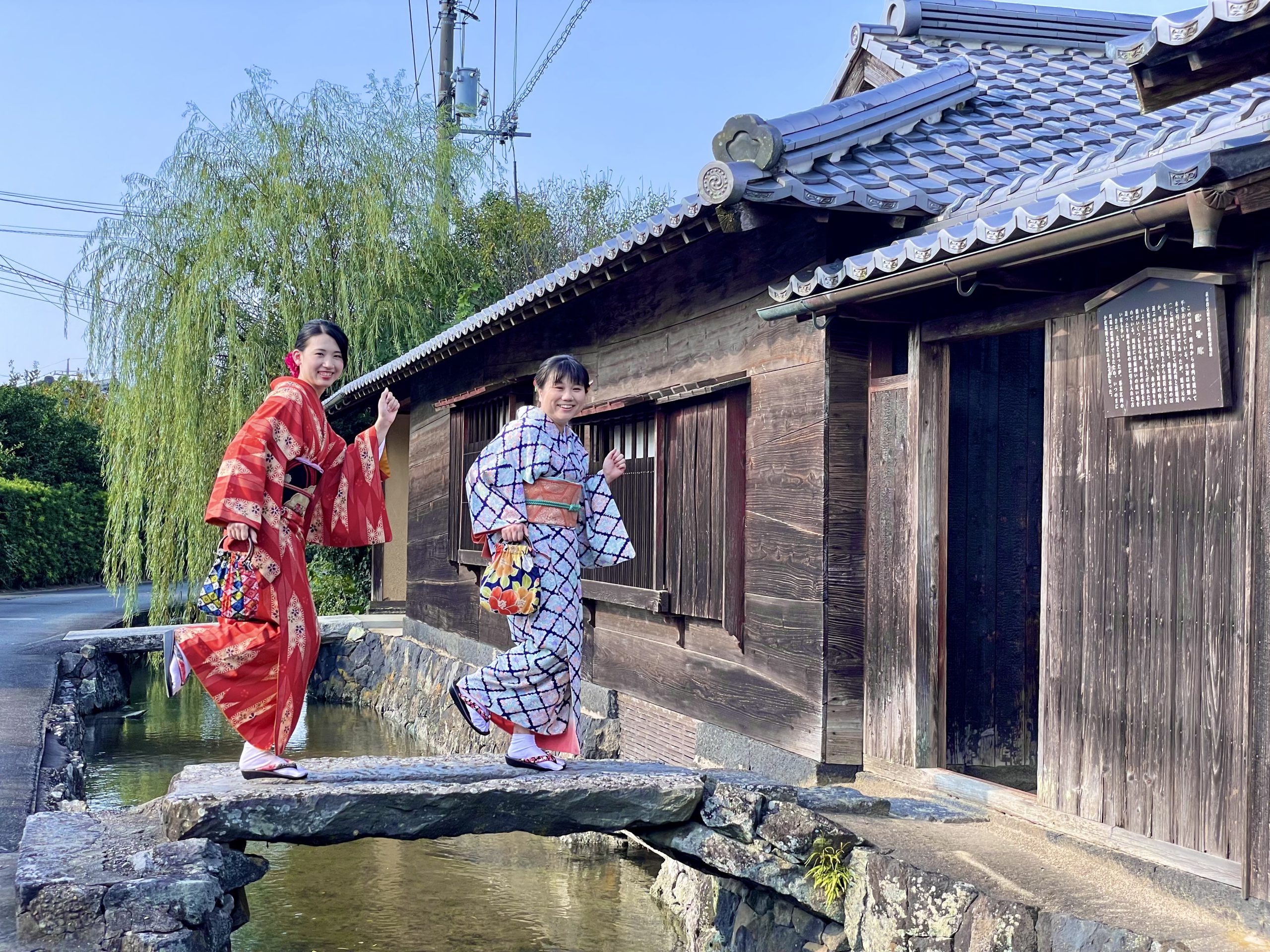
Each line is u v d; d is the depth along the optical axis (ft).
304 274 57.82
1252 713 11.22
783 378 19.36
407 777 14.76
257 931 20.04
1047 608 14.39
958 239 13.25
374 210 57.82
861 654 18.13
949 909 12.29
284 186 57.47
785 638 19.13
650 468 24.91
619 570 26.68
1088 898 11.94
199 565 53.42
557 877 23.36
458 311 61.98
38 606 68.23
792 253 19.21
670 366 24.13
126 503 55.77
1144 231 11.42
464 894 22.21
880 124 19.52
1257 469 11.32
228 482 13.03
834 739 17.97
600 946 19.30
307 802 13.47
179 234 57.62
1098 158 14.93
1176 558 12.49
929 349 16.92
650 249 20.36
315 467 14.01
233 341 54.80
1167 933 10.94
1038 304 14.65
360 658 48.01
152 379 54.85
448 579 41.42
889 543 17.57
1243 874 11.23
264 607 13.66
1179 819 12.30
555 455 14.76
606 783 14.83
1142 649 12.91
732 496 20.88
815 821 14.12
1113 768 13.24
